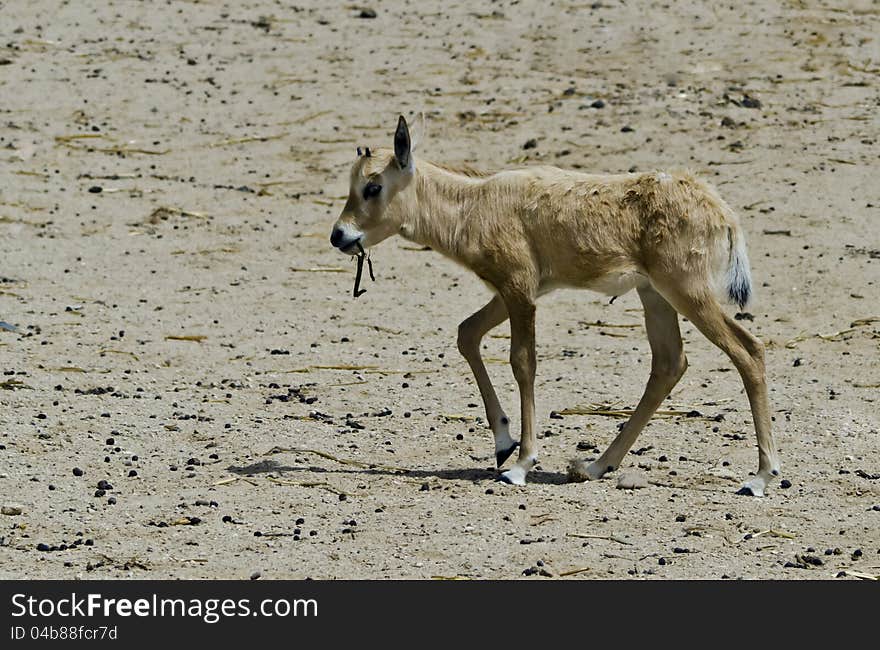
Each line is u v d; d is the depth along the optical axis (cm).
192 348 2788
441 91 4331
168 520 1925
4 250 3312
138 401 2453
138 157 3906
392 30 4900
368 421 2395
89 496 2014
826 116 4094
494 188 2108
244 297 3116
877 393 2519
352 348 2820
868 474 2127
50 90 4322
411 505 1989
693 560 1786
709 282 2020
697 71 4438
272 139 4031
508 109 4181
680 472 2141
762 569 1759
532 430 2095
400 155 2125
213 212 3591
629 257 2050
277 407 2458
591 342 2880
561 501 2003
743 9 4966
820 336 2858
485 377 2166
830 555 1811
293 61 4606
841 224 3438
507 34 4825
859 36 4688
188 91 4350
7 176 3728
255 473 2120
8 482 2055
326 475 2120
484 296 3169
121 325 2906
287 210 3619
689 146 3894
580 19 4941
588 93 4291
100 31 4850
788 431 2328
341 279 3250
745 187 3653
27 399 2431
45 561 1786
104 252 3338
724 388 2583
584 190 2069
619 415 2430
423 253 3447
